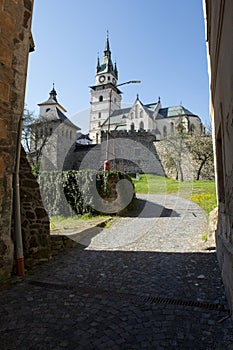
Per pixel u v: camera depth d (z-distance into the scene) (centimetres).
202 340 224
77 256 534
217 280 376
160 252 554
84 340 226
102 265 468
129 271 430
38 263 479
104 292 339
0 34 413
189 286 356
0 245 397
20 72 451
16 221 428
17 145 442
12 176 432
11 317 270
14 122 437
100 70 6662
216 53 384
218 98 410
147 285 363
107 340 226
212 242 612
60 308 291
